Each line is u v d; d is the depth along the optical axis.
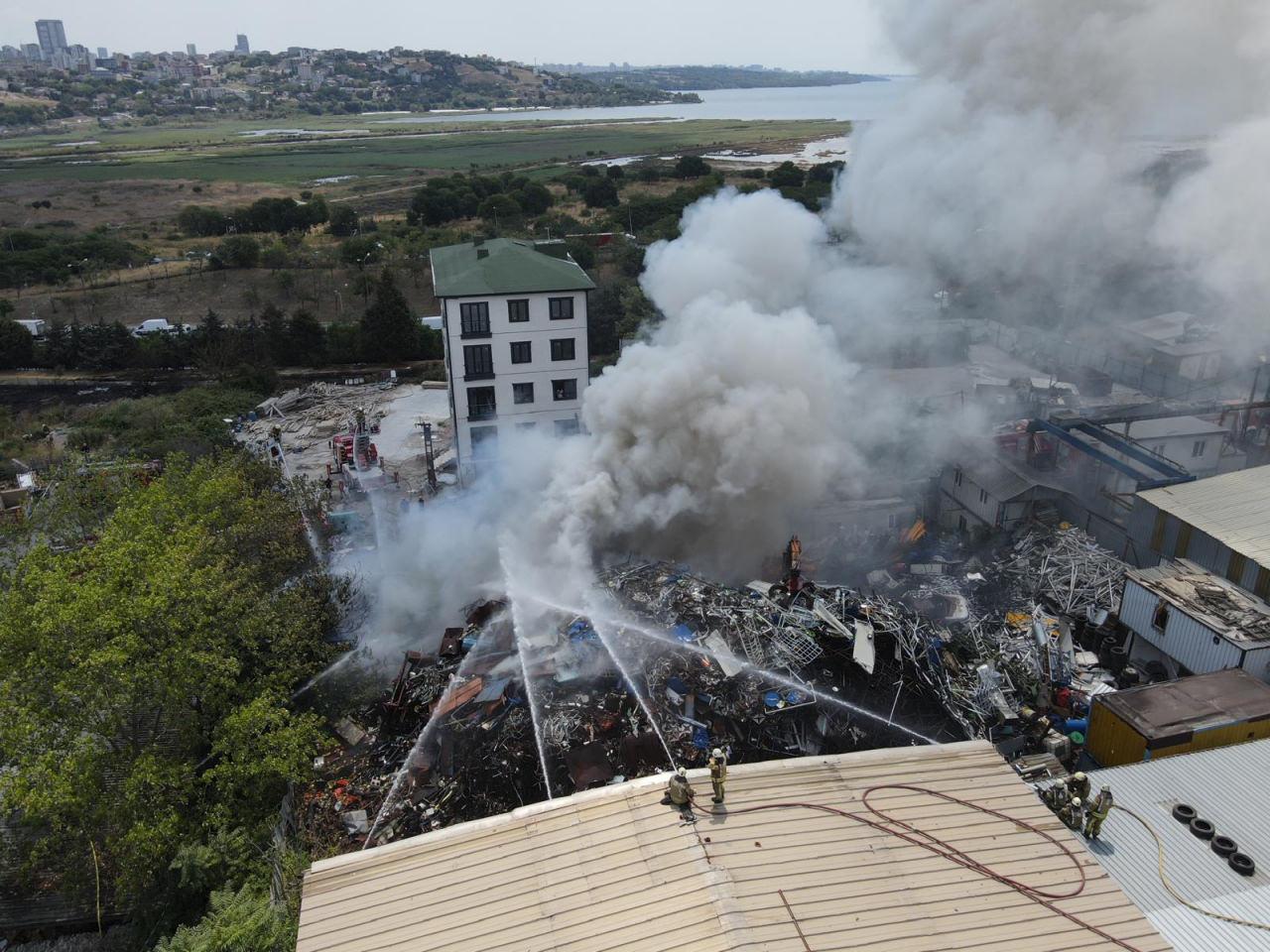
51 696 17.69
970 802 12.83
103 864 18.03
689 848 11.80
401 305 55.91
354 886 11.74
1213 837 13.77
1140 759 16.89
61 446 43.56
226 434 42.72
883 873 11.49
